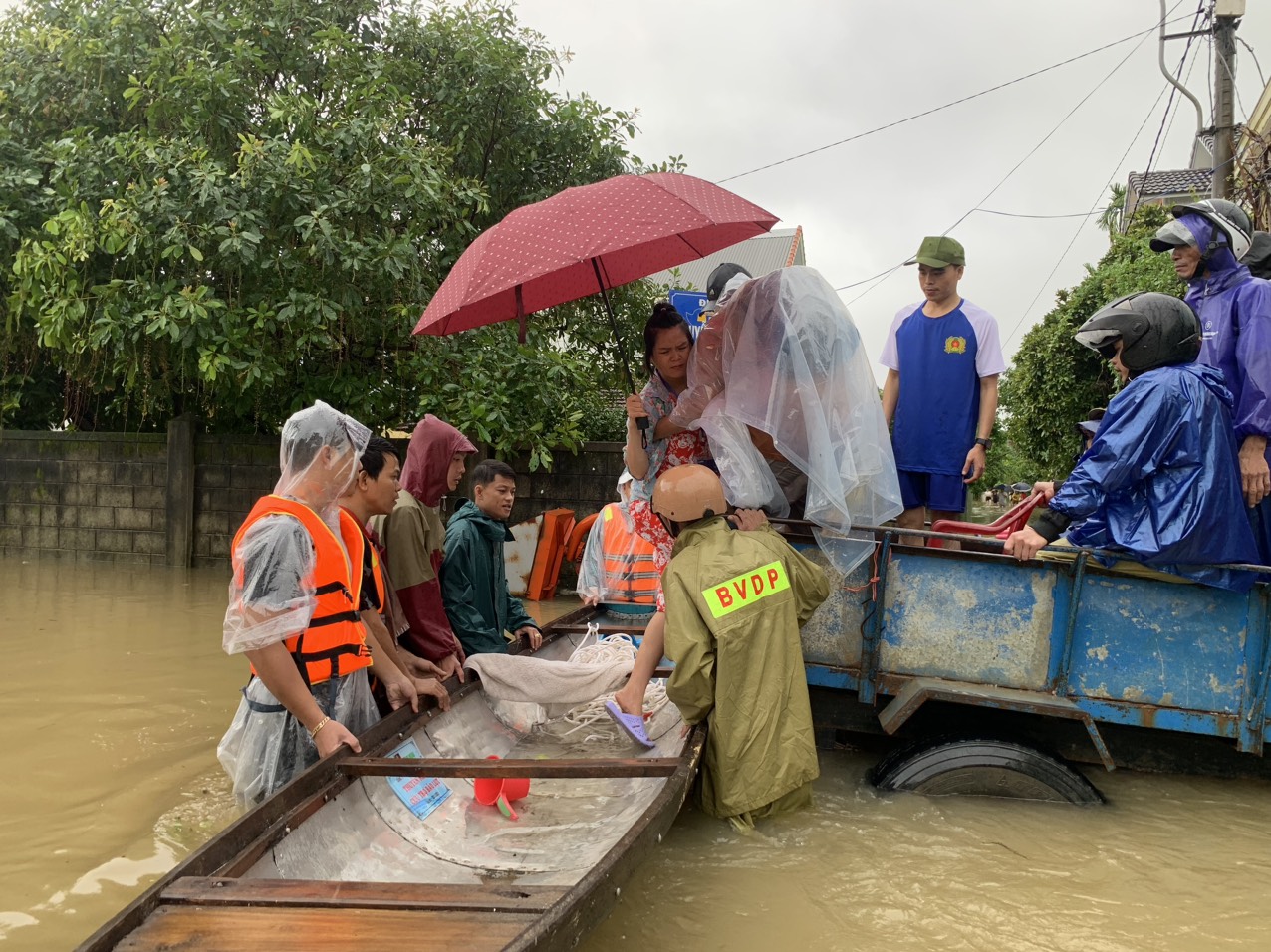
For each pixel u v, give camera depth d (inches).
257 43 347.9
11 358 407.2
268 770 128.2
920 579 142.1
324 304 305.6
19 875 118.0
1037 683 138.9
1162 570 132.5
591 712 164.6
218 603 295.4
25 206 331.0
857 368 144.8
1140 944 102.0
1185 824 131.6
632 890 112.5
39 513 395.9
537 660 155.9
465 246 361.7
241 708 135.1
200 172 294.0
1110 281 463.8
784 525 153.3
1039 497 160.1
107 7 335.9
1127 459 130.0
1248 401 139.6
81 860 122.5
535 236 139.1
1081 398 482.3
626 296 398.0
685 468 142.6
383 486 144.6
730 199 153.6
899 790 138.3
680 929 104.3
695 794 136.0
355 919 78.5
